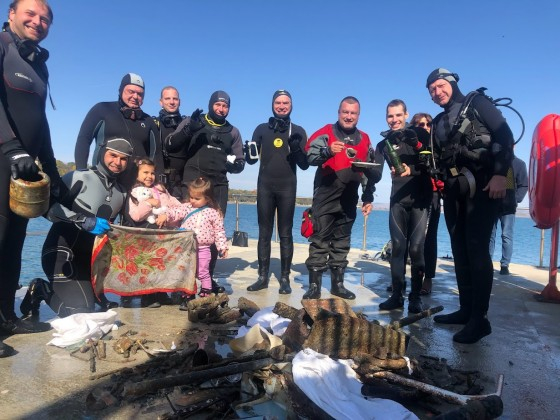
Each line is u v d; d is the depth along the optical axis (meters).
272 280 6.20
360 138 4.99
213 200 4.90
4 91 3.27
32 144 3.44
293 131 5.38
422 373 2.79
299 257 8.74
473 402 2.15
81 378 2.74
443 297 5.46
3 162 3.25
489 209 3.70
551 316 4.62
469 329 3.67
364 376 2.60
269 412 2.31
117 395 2.48
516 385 2.81
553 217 5.12
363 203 5.19
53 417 2.27
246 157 5.53
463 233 4.07
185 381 2.26
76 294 3.98
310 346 2.75
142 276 4.42
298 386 2.30
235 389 2.53
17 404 2.39
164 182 5.17
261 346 2.89
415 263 4.66
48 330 3.67
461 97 3.88
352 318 2.84
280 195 5.36
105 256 4.23
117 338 3.51
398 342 2.95
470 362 3.19
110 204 4.29
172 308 4.57
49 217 3.76
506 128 3.53
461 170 3.75
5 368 2.88
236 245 10.59
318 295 5.06
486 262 3.67
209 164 5.28
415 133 4.45
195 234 4.55
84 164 4.73
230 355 3.10
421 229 4.66
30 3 3.26
